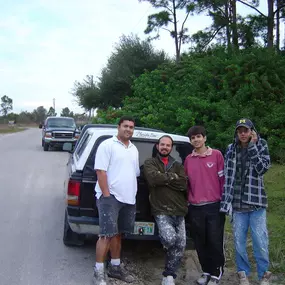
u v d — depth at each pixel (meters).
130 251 5.76
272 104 13.12
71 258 5.41
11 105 98.38
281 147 11.98
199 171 4.52
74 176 4.95
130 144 4.67
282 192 8.57
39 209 7.96
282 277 4.82
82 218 4.91
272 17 21.20
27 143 25.34
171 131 14.73
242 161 4.42
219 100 14.37
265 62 14.41
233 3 23.64
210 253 4.55
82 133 7.32
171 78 17.84
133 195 4.57
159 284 4.70
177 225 4.55
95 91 28.50
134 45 28.47
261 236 4.34
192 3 25.80
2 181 10.86
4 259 5.31
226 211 4.32
